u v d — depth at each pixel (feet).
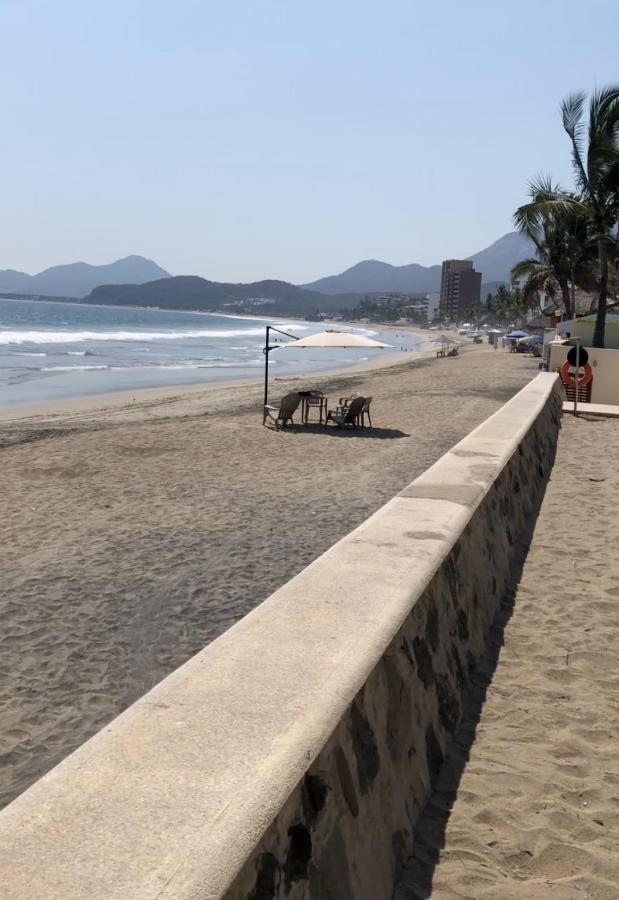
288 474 39.58
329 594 9.73
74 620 20.75
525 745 10.82
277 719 6.48
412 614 9.92
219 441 50.60
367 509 31.99
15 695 16.94
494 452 20.53
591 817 9.23
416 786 8.98
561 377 57.93
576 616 15.74
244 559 25.44
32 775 14.05
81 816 5.07
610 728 11.39
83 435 53.78
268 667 7.52
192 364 173.58
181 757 5.83
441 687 10.71
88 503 33.60
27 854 4.67
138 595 22.43
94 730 15.56
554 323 180.04
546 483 28.68
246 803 5.30
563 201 90.63
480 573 14.87
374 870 7.26
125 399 97.96
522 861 8.35
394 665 8.86
